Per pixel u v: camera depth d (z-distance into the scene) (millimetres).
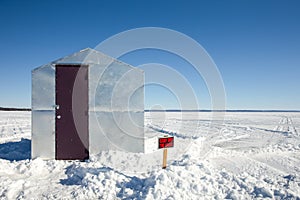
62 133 8086
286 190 5047
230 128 20156
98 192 5180
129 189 5227
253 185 5297
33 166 6859
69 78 8234
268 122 28047
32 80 8062
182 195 4832
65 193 5203
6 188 5266
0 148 9750
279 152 9727
